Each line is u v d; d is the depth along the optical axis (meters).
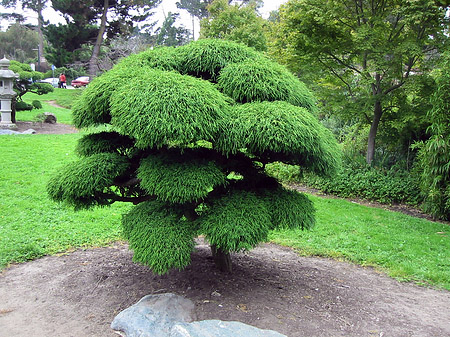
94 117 3.21
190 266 3.95
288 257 4.89
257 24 13.66
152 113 2.56
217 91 2.91
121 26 27.41
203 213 3.20
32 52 52.94
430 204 7.30
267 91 3.11
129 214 3.31
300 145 2.81
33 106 19.36
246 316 2.97
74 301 3.31
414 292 3.99
